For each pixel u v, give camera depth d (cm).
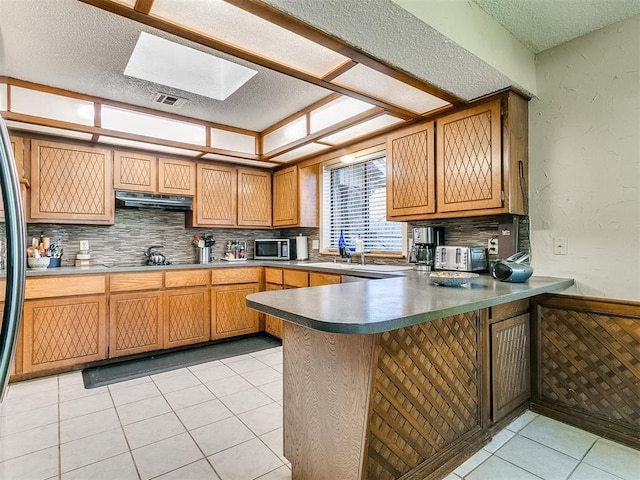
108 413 222
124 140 317
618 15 197
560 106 224
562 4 187
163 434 198
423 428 157
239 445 188
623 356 199
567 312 219
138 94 286
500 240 248
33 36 207
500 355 205
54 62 237
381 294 164
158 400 240
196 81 285
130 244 378
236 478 163
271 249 439
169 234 402
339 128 292
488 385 194
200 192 389
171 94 287
